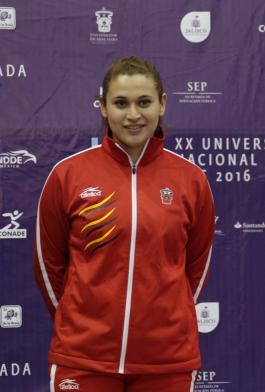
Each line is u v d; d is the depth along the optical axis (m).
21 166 3.19
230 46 3.25
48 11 3.16
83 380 2.19
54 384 2.23
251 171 3.29
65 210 2.27
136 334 2.16
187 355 2.21
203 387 3.31
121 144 2.27
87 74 3.19
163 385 2.20
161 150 2.31
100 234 2.16
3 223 3.19
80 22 3.18
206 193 2.35
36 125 3.18
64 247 2.40
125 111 2.18
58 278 2.43
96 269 2.16
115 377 2.20
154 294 2.15
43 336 3.23
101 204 2.20
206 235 2.41
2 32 3.14
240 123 3.27
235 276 3.30
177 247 2.22
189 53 3.23
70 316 2.21
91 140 3.21
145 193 2.22
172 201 2.23
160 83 2.26
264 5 3.26
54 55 3.17
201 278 2.48
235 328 3.30
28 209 3.20
